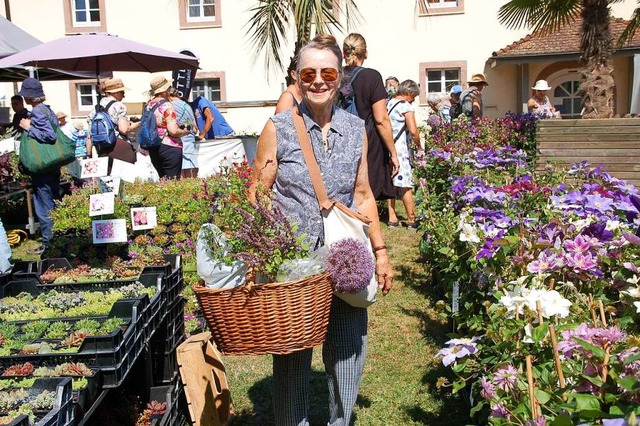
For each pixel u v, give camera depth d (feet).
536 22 38.45
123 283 13.32
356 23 61.00
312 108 9.56
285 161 9.63
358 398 13.24
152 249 18.89
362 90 19.04
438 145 30.45
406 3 60.95
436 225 16.58
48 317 11.84
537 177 17.13
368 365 14.88
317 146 9.64
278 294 8.54
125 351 9.81
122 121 30.01
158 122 27.55
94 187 21.15
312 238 9.50
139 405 12.23
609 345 6.46
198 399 10.74
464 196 14.57
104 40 29.27
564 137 25.70
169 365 12.99
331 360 10.21
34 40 36.06
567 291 9.42
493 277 10.47
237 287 8.63
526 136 32.53
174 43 62.95
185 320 16.49
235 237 9.04
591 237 10.27
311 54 9.35
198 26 62.49
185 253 19.17
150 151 27.96
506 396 7.38
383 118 19.11
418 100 61.82
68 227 19.40
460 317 11.79
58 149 26.00
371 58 61.82
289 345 8.71
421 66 61.52
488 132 31.76
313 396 13.57
